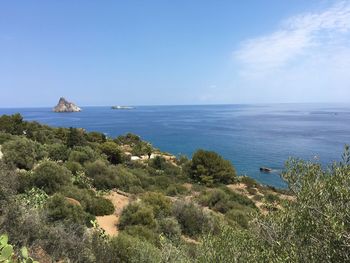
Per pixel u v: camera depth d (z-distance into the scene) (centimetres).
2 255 284
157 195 2155
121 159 4134
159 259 1036
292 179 479
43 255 909
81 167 2786
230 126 13838
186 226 1788
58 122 16212
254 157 6450
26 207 1156
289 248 426
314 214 410
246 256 531
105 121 17525
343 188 389
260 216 535
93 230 1372
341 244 355
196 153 4091
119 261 1134
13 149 2609
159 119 19600
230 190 3238
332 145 7550
